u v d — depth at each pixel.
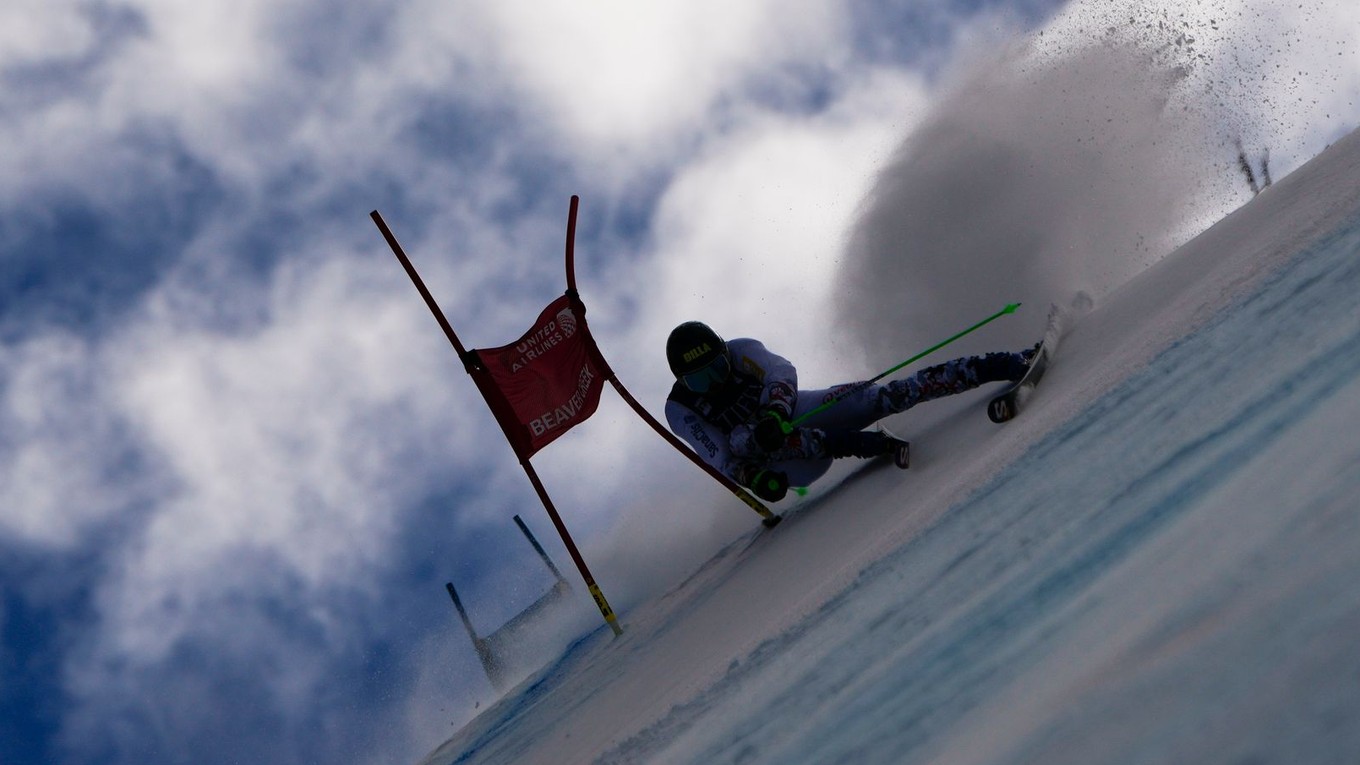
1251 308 2.34
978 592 1.61
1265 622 0.81
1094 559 1.38
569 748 3.05
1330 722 0.63
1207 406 1.80
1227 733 0.69
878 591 2.16
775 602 3.29
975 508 2.36
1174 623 0.93
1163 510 1.40
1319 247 2.43
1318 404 1.34
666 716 2.34
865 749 1.20
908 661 1.46
